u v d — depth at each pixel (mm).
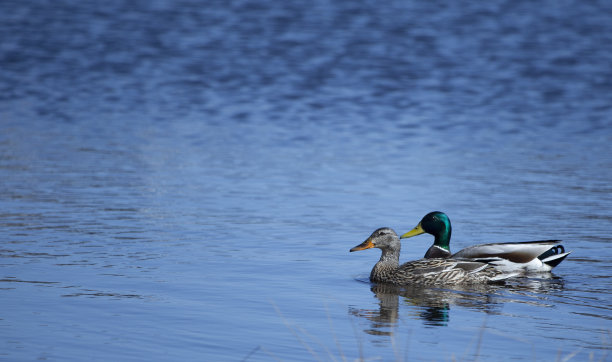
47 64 43312
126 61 44812
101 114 32250
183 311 11664
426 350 10414
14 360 9711
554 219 17734
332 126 30719
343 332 11062
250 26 55219
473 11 60594
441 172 22781
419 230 15633
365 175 22281
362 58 46125
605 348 10586
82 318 11234
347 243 15898
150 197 19172
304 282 13453
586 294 13156
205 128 29844
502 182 21531
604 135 29391
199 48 48500
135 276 13312
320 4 63094
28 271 13406
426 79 41094
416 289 13633
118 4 62812
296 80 40719
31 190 19562
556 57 46312
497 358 10172
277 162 23906
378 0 65125
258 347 10359
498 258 14406
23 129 28531
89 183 20484
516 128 30656
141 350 10141
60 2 63062
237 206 18531
